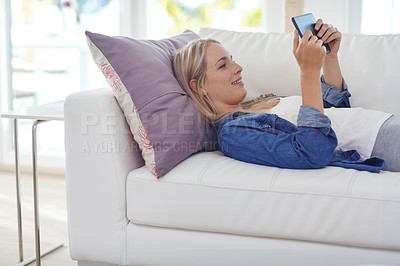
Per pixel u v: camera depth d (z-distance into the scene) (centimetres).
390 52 211
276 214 158
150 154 170
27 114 188
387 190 150
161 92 170
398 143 177
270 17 304
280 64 215
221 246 165
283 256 160
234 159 175
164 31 324
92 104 171
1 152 354
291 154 162
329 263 156
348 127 185
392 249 150
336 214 153
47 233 248
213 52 182
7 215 272
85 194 175
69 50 337
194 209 165
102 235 175
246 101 202
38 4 338
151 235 171
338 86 203
